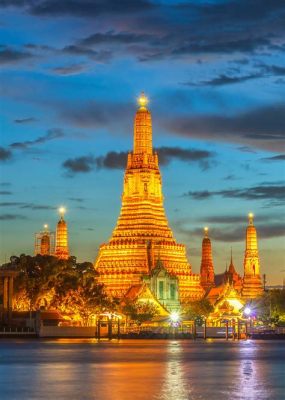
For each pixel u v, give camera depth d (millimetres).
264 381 125562
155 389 114938
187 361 162625
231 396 108250
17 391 113375
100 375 133500
